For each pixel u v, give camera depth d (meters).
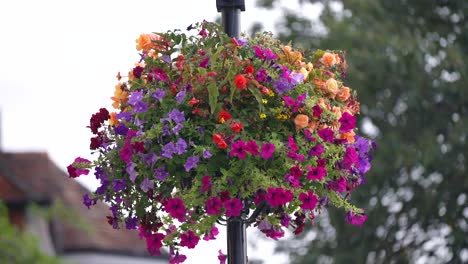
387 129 16.50
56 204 12.27
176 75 5.13
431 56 16.00
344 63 5.46
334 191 5.14
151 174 5.02
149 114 5.04
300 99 4.98
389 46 15.83
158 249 5.21
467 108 16.53
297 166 4.86
